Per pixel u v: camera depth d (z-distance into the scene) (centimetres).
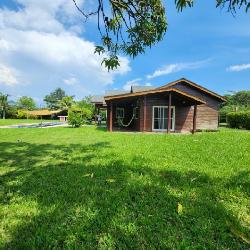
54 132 1683
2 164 625
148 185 422
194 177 475
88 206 336
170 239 255
